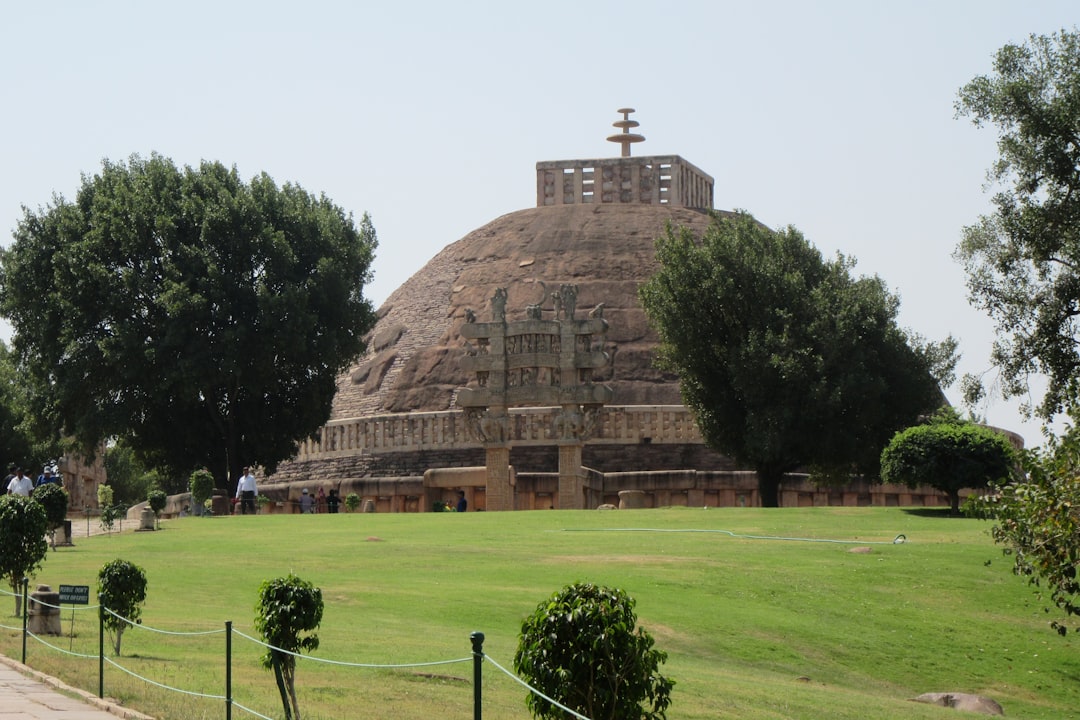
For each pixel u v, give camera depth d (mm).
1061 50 45094
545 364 63000
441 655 21781
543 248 103125
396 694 19078
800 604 29609
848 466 63094
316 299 64875
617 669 13391
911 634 27984
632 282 97750
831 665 25766
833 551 36062
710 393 64438
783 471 63562
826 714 20703
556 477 74250
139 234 62969
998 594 30969
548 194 112250
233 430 66125
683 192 111562
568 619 13414
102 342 60625
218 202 65375
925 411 65125
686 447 81812
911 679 25625
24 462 87812
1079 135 44156
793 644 26625
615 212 106812
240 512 61688
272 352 63031
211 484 56438
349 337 67375
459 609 27234
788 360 60219
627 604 13797
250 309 63219
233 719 16453
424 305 103438
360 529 44094
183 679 19125
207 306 62156
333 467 87125
